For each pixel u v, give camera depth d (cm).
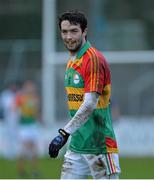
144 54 4325
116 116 4097
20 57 4362
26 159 3356
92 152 1507
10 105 3953
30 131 3300
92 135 1501
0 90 4319
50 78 4322
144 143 4169
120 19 4362
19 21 4450
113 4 4362
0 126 4100
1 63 4366
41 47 4372
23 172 3191
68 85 1514
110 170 1505
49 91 4319
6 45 4394
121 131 4166
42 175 3100
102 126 1502
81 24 1476
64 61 4331
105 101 1501
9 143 4062
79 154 1520
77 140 1519
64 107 4300
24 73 4344
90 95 1455
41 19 4428
